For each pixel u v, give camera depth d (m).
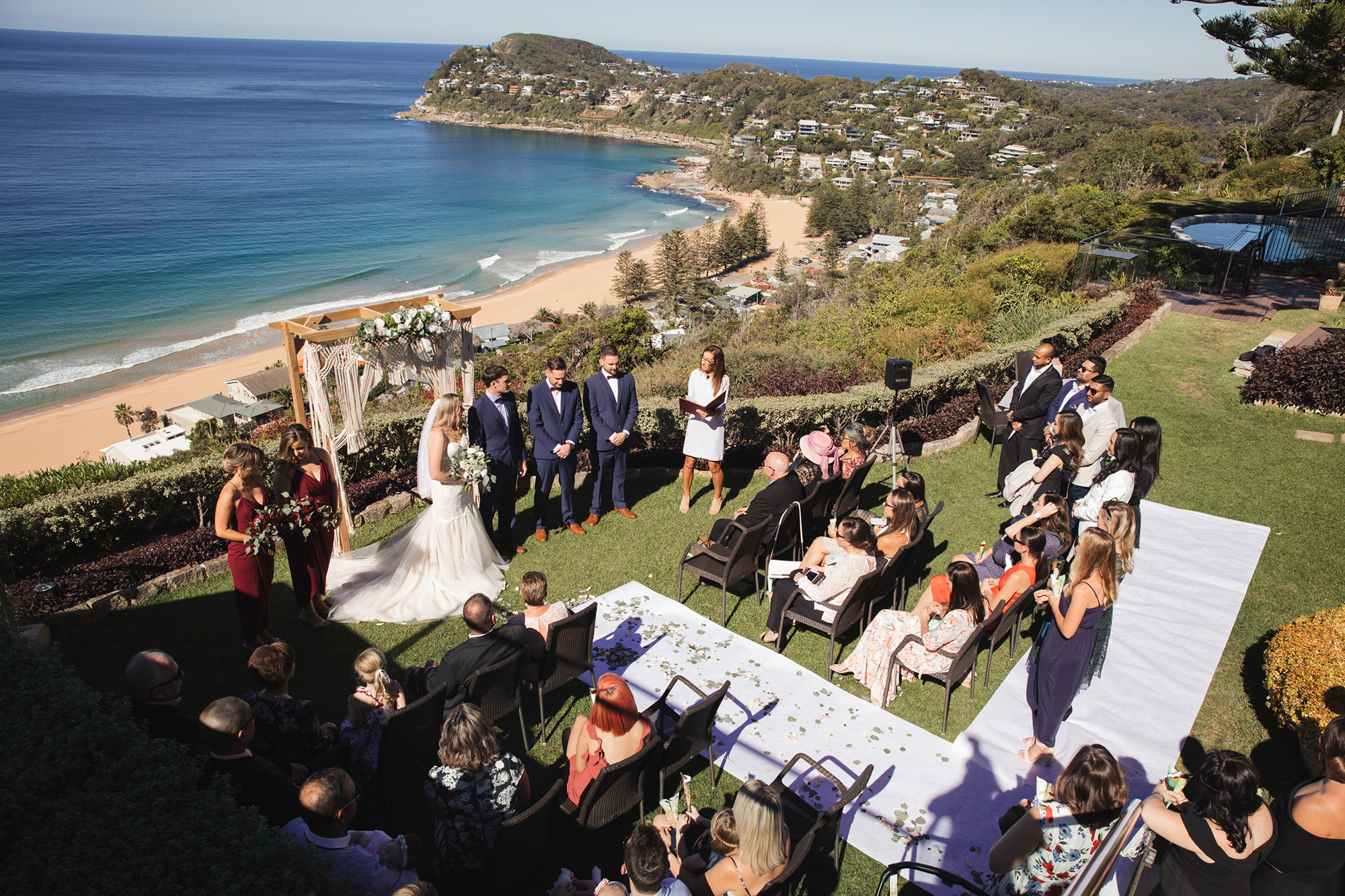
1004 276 17.16
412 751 4.18
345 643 5.83
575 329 50.56
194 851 2.56
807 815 4.00
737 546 5.88
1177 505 8.09
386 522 7.83
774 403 9.34
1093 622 4.29
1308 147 36.16
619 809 3.88
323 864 2.68
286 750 4.14
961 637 5.04
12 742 3.00
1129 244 17.44
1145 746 4.80
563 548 7.36
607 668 5.52
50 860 2.47
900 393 9.73
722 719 5.02
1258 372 10.61
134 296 55.91
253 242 77.81
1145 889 3.77
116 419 33.75
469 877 3.64
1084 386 7.09
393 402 11.05
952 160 182.38
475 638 4.57
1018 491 6.93
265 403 34.91
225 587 6.59
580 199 129.12
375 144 181.62
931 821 4.24
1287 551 7.19
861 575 5.45
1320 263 17.14
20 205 88.56
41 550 6.72
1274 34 13.99
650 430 9.21
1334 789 3.05
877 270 22.53
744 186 160.38
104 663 5.54
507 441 6.94
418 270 71.06
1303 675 4.70
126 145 146.25
